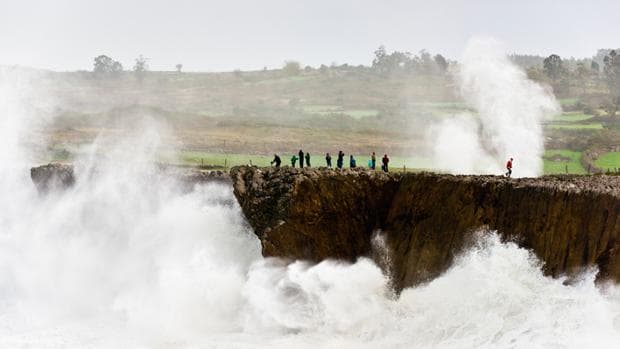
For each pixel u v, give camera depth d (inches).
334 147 2832.2
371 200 970.1
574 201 739.4
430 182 914.7
